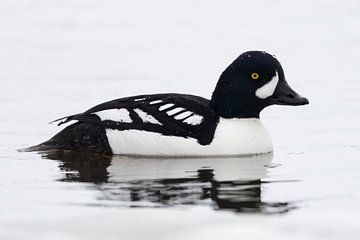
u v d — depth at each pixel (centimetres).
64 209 1176
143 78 2119
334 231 1092
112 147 1485
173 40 2492
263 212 1159
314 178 1328
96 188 1277
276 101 1495
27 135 1652
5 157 1484
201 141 1462
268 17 2728
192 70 2191
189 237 1075
